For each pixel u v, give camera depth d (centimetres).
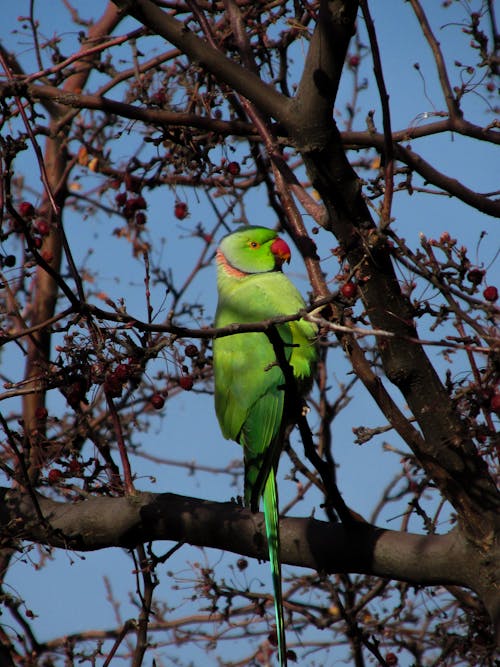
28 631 1066
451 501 718
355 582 1062
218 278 1030
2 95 754
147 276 661
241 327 591
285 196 921
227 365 937
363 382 718
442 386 713
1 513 813
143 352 641
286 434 973
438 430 712
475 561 719
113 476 842
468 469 714
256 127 906
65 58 1054
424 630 988
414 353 705
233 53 1035
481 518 714
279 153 946
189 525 800
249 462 883
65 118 1178
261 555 805
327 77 664
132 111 884
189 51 732
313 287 850
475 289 631
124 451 816
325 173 688
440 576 741
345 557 772
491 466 763
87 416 820
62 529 800
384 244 664
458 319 641
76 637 1107
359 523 775
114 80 1078
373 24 650
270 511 809
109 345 652
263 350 920
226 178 1025
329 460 1052
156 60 1056
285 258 1013
